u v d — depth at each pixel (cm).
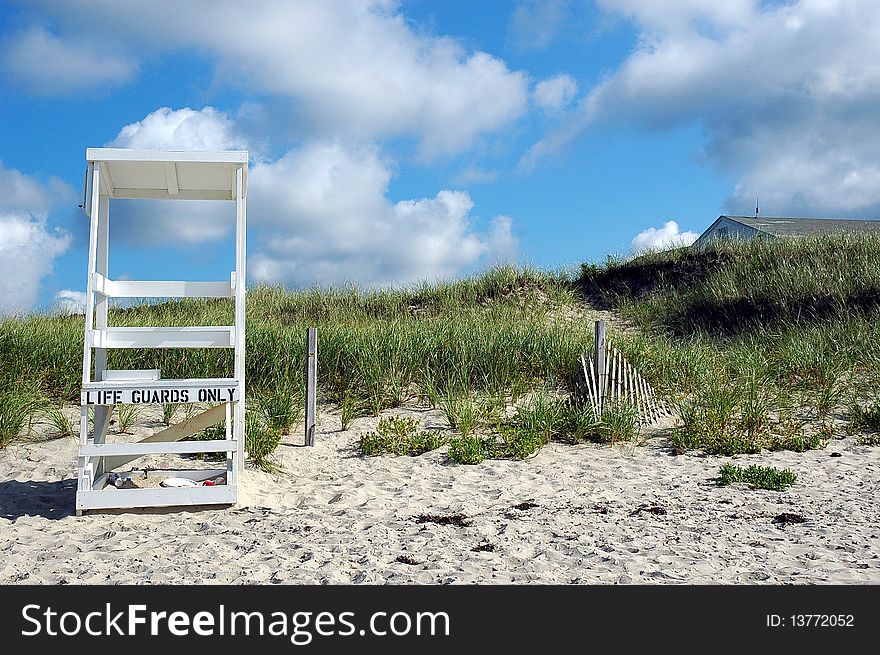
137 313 1798
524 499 732
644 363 1295
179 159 734
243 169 759
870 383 1200
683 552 541
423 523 640
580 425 1018
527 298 2070
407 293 2145
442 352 1317
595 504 694
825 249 2019
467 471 875
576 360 1273
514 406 1186
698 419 1044
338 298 2108
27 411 1059
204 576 502
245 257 768
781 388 1218
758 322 1725
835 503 683
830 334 1470
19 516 703
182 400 703
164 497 698
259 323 1556
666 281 2133
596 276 2270
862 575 487
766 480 762
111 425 1073
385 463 930
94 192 721
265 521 651
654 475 829
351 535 598
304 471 898
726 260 2109
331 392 1237
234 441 718
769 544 558
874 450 940
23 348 1222
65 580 497
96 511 695
